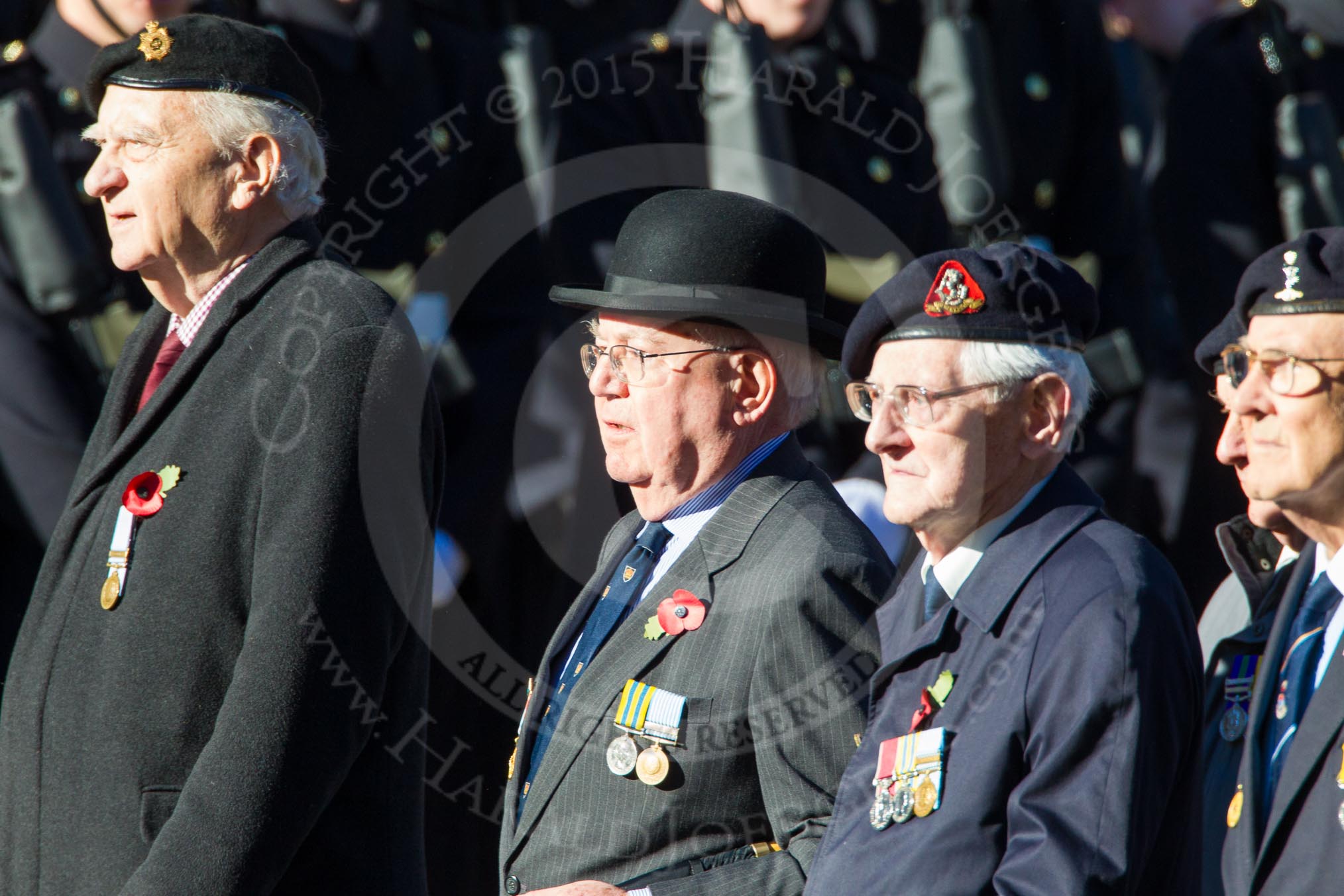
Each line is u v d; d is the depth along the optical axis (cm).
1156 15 2180
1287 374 923
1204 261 1798
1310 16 1816
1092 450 1703
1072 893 780
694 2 1603
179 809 916
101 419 1108
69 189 1499
